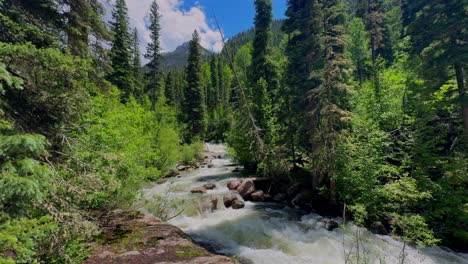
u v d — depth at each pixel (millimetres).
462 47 11922
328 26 13680
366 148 12602
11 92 5609
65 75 5879
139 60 37000
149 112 21953
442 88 13164
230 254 8805
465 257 9398
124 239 7375
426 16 13523
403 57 20188
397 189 11188
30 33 6613
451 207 10883
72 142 6770
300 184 16797
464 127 12516
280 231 11125
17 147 3887
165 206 12438
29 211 4355
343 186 13391
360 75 27891
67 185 5508
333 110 12430
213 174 23359
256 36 23984
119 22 27516
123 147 11594
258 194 16422
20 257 4023
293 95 17625
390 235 10734
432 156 12336
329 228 11547
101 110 12422
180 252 6723
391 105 15477
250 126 19891
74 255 5855
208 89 64688
